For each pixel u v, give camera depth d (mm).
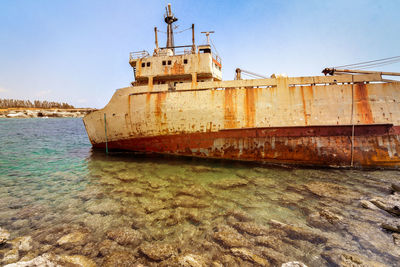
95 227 4961
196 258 3871
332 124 9719
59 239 4430
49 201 6398
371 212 5551
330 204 6117
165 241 4469
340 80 9938
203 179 8438
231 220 5309
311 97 10047
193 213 5691
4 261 3748
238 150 10695
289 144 10125
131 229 4887
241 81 10641
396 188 6961
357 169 9469
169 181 8219
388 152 9391
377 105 9570
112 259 3857
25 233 4668
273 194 6930
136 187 7605
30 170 9758
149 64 12422
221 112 10633
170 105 11070
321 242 4371
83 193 7039
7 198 6590
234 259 3881
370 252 4031
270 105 10320
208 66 11805
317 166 9969
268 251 4094
